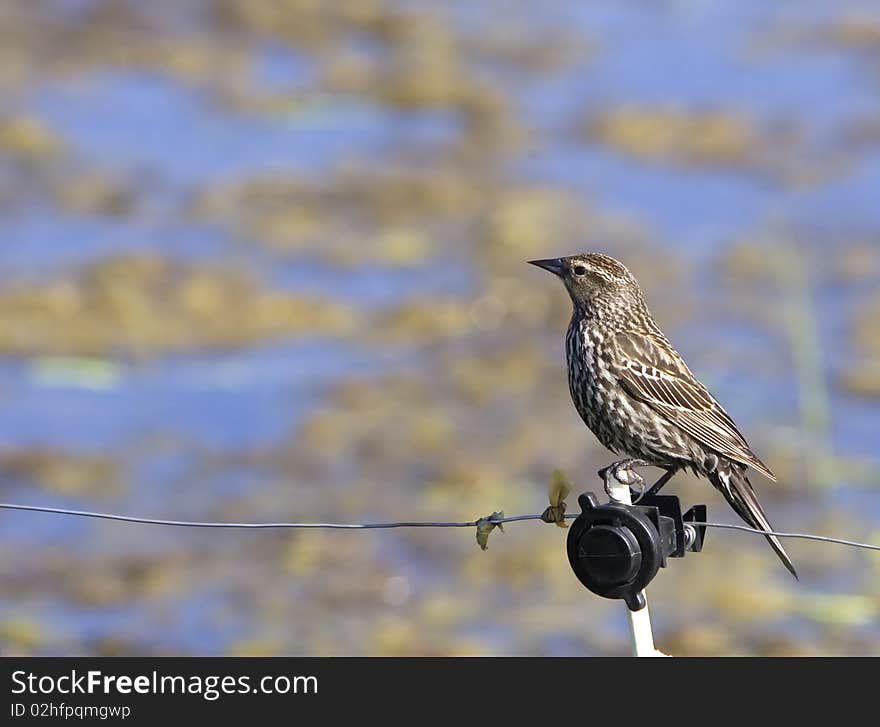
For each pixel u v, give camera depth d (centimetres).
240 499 1705
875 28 3362
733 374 1975
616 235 2388
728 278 2245
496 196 2514
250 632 1484
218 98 2909
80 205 2439
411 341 2081
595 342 1060
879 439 1838
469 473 1734
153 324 2091
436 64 3066
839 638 1473
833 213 2491
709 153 2714
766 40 3319
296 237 2359
